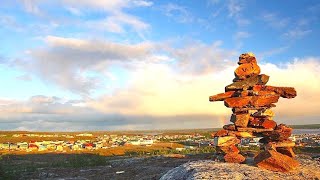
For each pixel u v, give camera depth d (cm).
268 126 1662
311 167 1591
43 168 3409
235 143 1686
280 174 1455
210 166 1534
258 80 1706
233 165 1555
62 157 6488
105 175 2533
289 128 1653
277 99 1698
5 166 3216
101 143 13238
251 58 1747
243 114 1695
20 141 14288
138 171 2509
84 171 2886
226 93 1761
